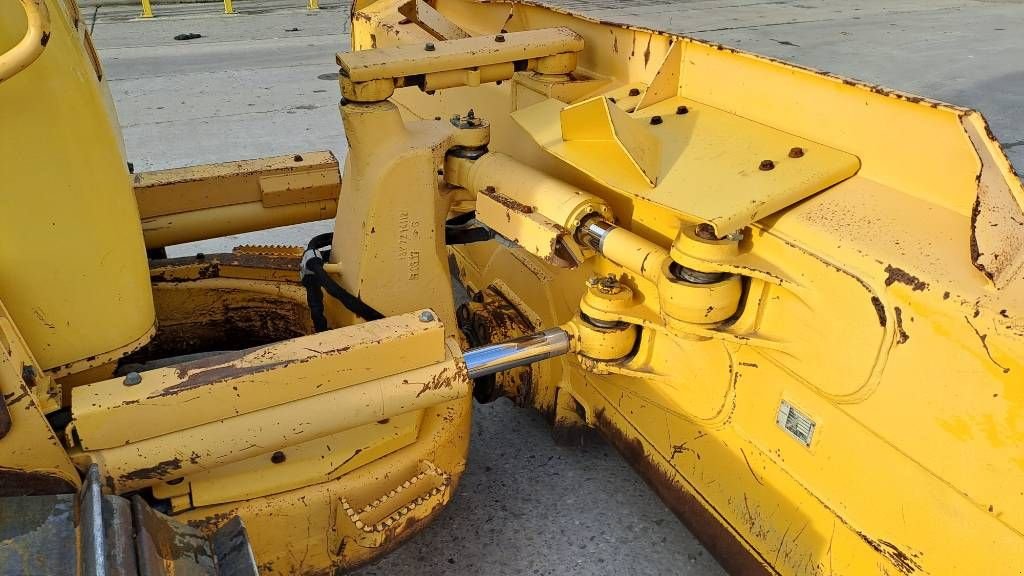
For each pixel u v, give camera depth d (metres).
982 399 1.07
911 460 1.19
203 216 2.12
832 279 1.24
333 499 1.49
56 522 1.02
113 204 1.28
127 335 1.36
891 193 1.29
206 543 1.18
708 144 1.52
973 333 1.05
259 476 1.45
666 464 1.76
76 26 1.43
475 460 2.18
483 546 1.90
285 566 1.52
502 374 2.06
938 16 9.49
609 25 1.90
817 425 1.35
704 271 1.35
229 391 1.28
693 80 1.70
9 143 1.12
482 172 1.77
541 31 1.93
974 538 1.13
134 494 1.30
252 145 4.58
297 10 9.47
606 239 1.59
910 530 1.22
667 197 1.40
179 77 6.12
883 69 6.56
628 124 1.50
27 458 1.18
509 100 2.10
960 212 1.20
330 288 1.71
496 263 2.33
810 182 1.34
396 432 1.57
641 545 1.92
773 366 1.41
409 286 1.77
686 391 1.65
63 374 1.32
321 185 2.20
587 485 2.10
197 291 2.07
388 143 1.66
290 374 1.32
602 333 1.69
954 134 1.19
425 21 2.47
